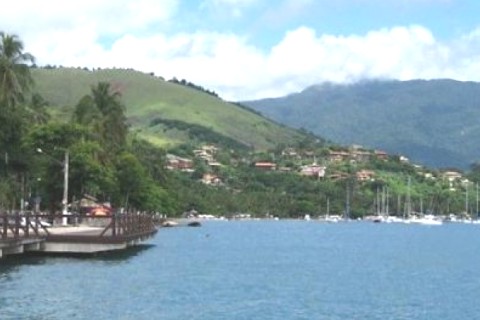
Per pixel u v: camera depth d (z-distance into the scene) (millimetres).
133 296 44750
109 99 142750
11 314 36344
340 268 73875
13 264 59344
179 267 66312
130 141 195250
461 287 56375
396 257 93938
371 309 43500
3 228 57719
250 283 55469
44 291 44688
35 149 116062
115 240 67625
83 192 122938
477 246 127062
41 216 68312
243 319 38219
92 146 120500
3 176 112000
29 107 132375
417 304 46094
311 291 51500
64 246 66375
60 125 118250
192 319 37531
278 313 40594
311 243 132125
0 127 105500
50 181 118500
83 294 44406
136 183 152375
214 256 85562
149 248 93125
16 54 103688
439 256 96938
